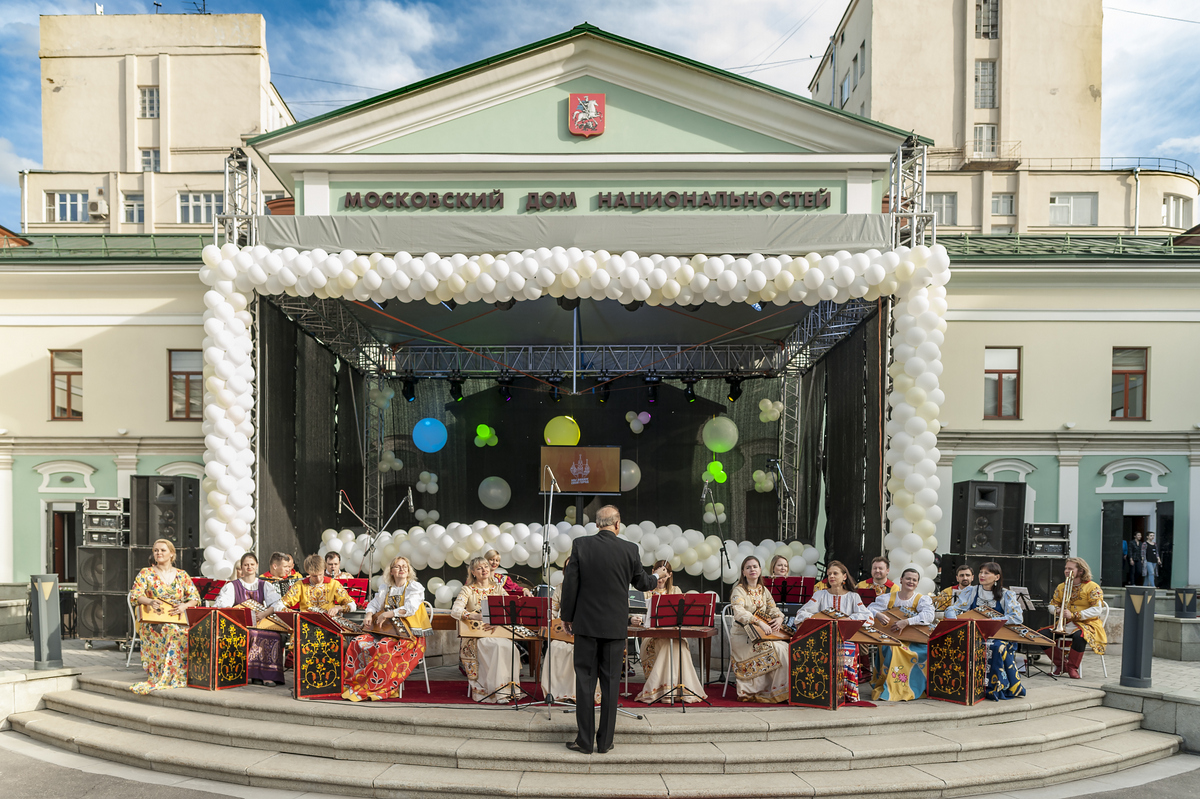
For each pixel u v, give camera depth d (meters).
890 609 8.12
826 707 7.36
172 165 36.22
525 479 17.64
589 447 14.44
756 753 6.50
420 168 11.73
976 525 11.02
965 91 35.12
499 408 17.80
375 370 17.33
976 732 7.23
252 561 8.59
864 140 11.51
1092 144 35.53
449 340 17.48
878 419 11.26
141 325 14.97
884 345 10.84
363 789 6.24
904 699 7.78
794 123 11.59
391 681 7.66
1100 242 16.38
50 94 36.38
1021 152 35.50
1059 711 8.01
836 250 10.81
